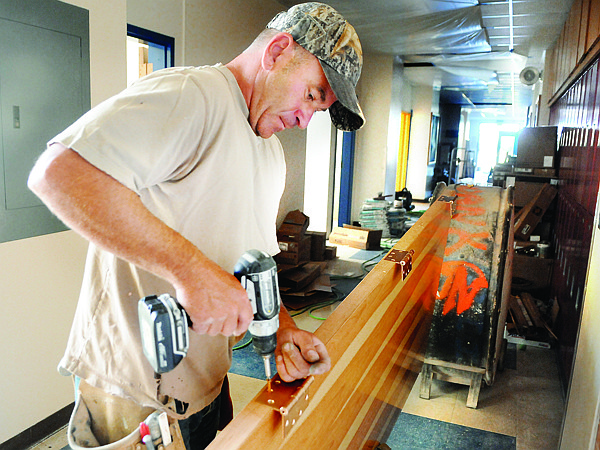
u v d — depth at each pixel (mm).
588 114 3555
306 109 1086
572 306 3229
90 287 1120
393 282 1577
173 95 907
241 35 4648
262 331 869
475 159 25469
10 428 2266
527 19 6062
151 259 782
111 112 817
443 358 2936
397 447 2514
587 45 3607
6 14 1978
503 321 3104
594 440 1691
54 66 2201
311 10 1021
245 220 1157
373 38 7133
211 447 682
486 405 2961
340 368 1137
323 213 7672
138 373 1097
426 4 5297
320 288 4754
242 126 1084
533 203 5031
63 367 1152
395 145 9195
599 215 2074
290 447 910
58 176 747
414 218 10578
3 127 2035
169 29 3582
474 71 10398
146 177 874
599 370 1756
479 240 2955
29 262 2248
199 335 1170
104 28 2436
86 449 1050
